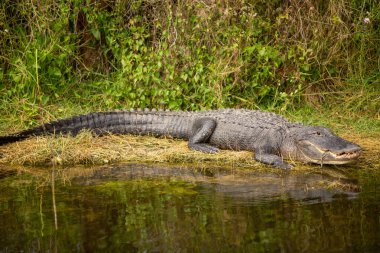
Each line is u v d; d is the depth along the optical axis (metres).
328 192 15.71
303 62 26.36
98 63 28.47
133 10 27.70
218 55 25.33
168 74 24.73
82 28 28.61
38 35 26.53
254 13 25.83
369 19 27.77
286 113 25.12
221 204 14.52
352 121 24.41
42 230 12.77
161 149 20.98
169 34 25.73
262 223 12.96
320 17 27.02
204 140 21.47
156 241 11.97
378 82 26.89
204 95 24.70
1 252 11.54
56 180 17.36
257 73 25.55
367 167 18.89
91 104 25.95
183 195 15.47
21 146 20.73
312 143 19.27
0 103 24.95
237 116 21.78
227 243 11.80
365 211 13.80
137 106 25.02
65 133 21.94
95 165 19.31
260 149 20.23
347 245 11.62
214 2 25.50
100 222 13.23
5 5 27.53
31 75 24.95
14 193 15.91
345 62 27.80
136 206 14.45
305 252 11.30
